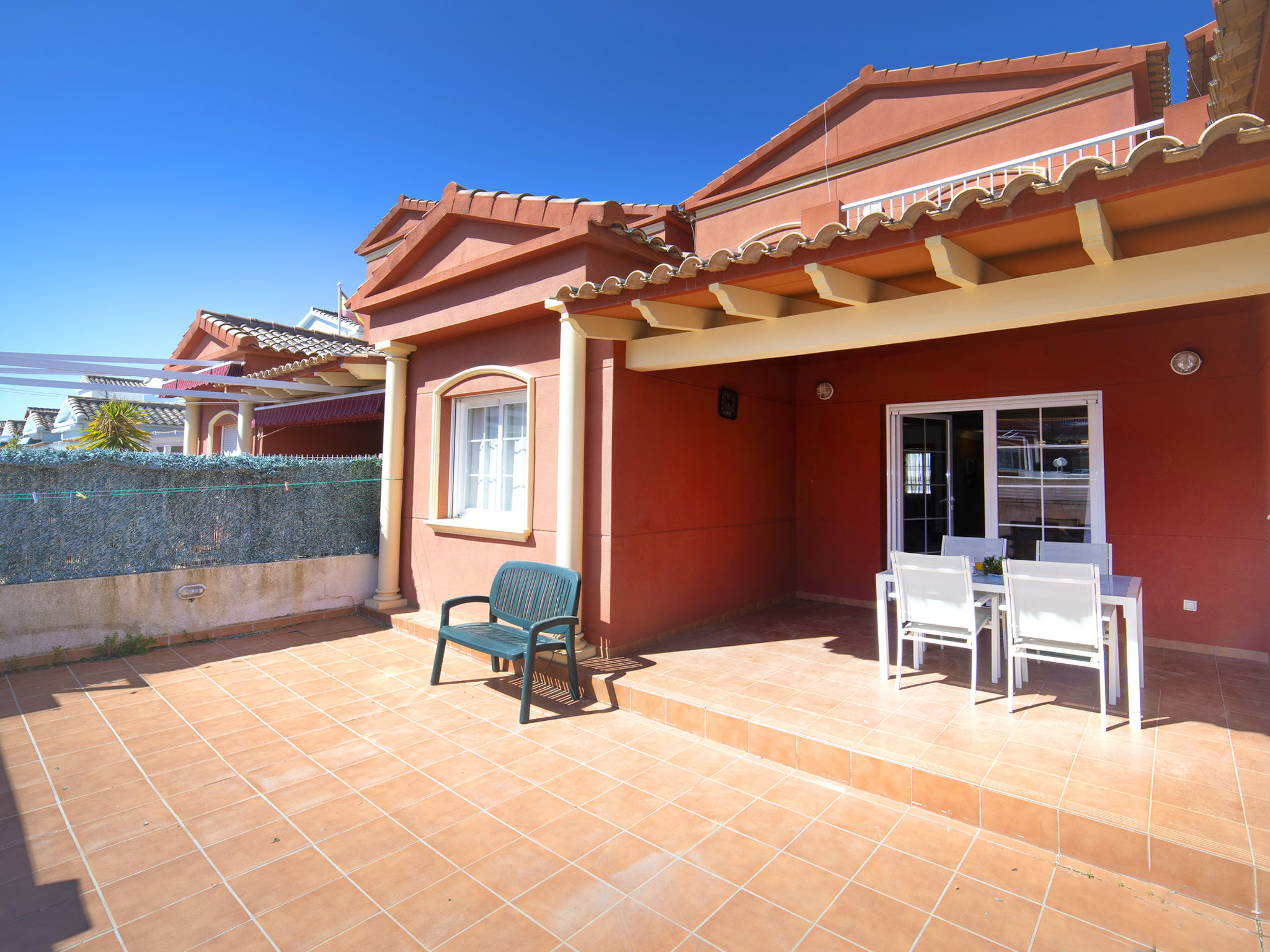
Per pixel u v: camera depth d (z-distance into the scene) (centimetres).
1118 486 562
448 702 466
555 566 499
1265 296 455
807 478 757
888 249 312
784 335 437
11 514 522
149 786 339
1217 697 414
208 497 629
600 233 507
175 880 258
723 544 641
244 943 222
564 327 525
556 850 282
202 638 617
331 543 717
